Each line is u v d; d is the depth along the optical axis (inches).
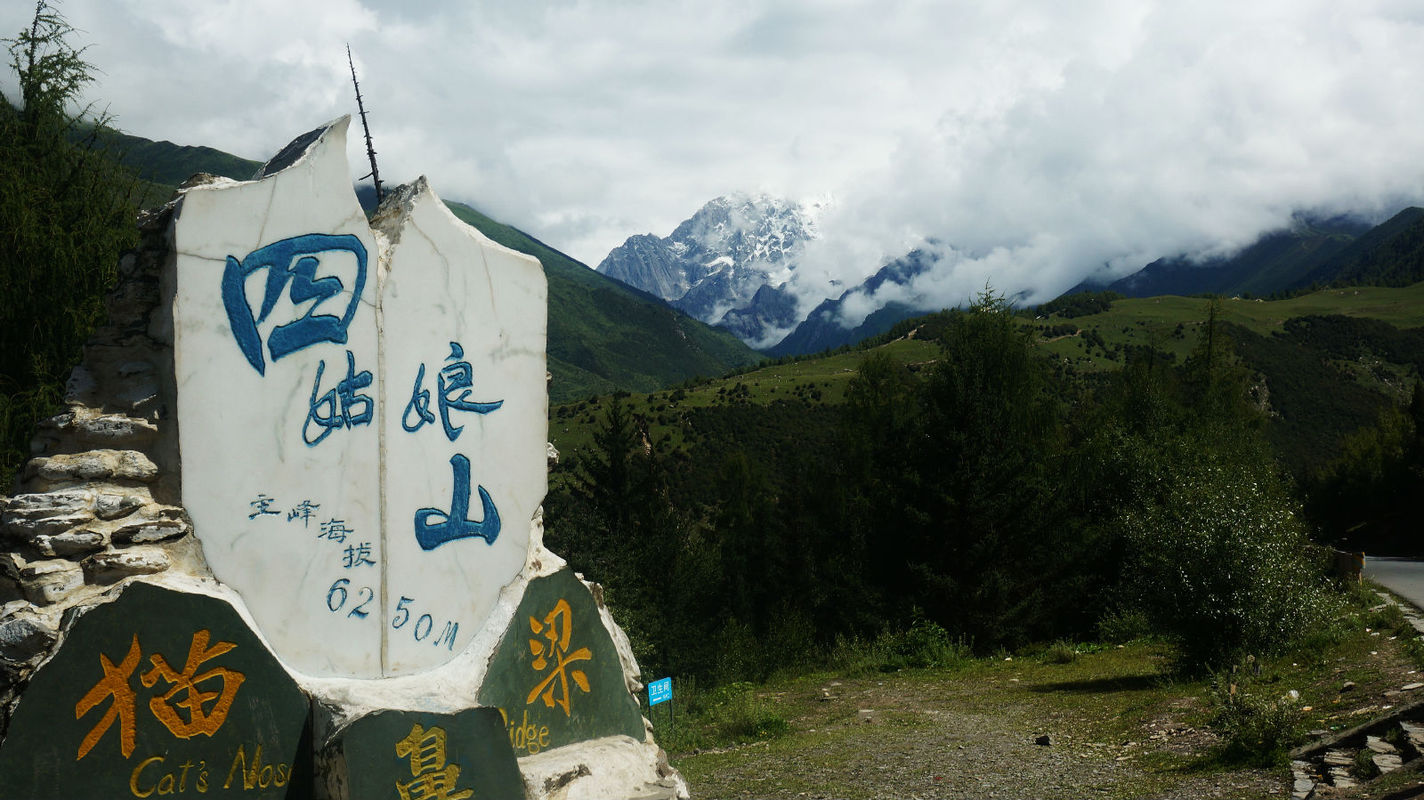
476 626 246.4
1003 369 1294.3
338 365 222.8
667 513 1358.3
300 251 218.1
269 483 211.0
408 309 236.7
